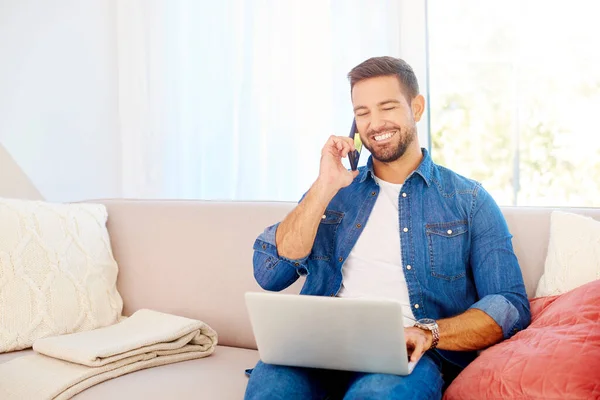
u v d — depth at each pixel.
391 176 1.66
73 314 1.86
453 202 1.60
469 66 2.61
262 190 2.71
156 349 1.65
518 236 1.70
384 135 1.60
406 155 1.63
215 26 2.77
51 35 2.92
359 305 1.18
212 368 1.64
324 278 1.65
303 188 2.63
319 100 2.59
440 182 1.63
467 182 1.63
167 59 2.85
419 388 1.26
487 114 2.61
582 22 2.44
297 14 2.61
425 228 1.59
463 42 2.60
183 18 2.83
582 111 2.47
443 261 1.57
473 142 2.63
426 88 2.42
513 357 1.25
